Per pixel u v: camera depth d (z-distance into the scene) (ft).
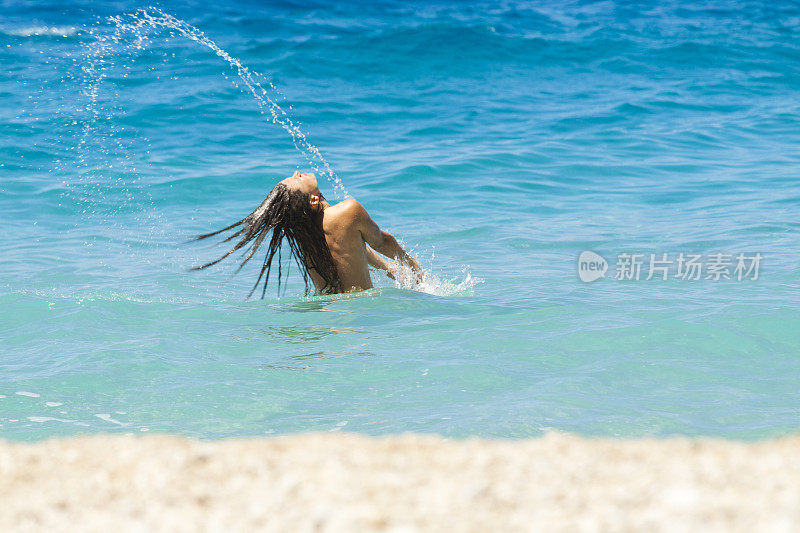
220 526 29.30
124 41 257.14
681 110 209.67
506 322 71.56
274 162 160.56
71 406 55.06
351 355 64.23
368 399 55.72
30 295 82.38
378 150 171.73
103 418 53.16
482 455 36.11
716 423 50.47
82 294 83.92
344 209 80.53
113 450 38.34
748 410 52.29
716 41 285.64
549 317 72.59
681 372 59.06
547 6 354.95
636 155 168.14
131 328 72.02
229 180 148.46
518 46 273.13
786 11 337.52
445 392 56.49
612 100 219.61
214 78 224.12
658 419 51.03
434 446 38.01
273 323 73.10
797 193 135.33
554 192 143.13
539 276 91.50
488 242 111.24
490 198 138.51
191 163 158.51
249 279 93.50
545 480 32.48
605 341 65.31
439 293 84.64
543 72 249.75
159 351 65.46
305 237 80.43
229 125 186.91
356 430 50.37
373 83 232.12
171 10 302.25
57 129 174.81
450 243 111.14
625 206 132.46
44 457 37.47
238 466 35.42
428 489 31.71
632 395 55.06
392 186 144.97
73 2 296.71
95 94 203.92
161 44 257.14
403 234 116.57
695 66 257.75
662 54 269.64
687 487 30.66
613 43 281.13
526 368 60.44
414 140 180.34
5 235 116.26
